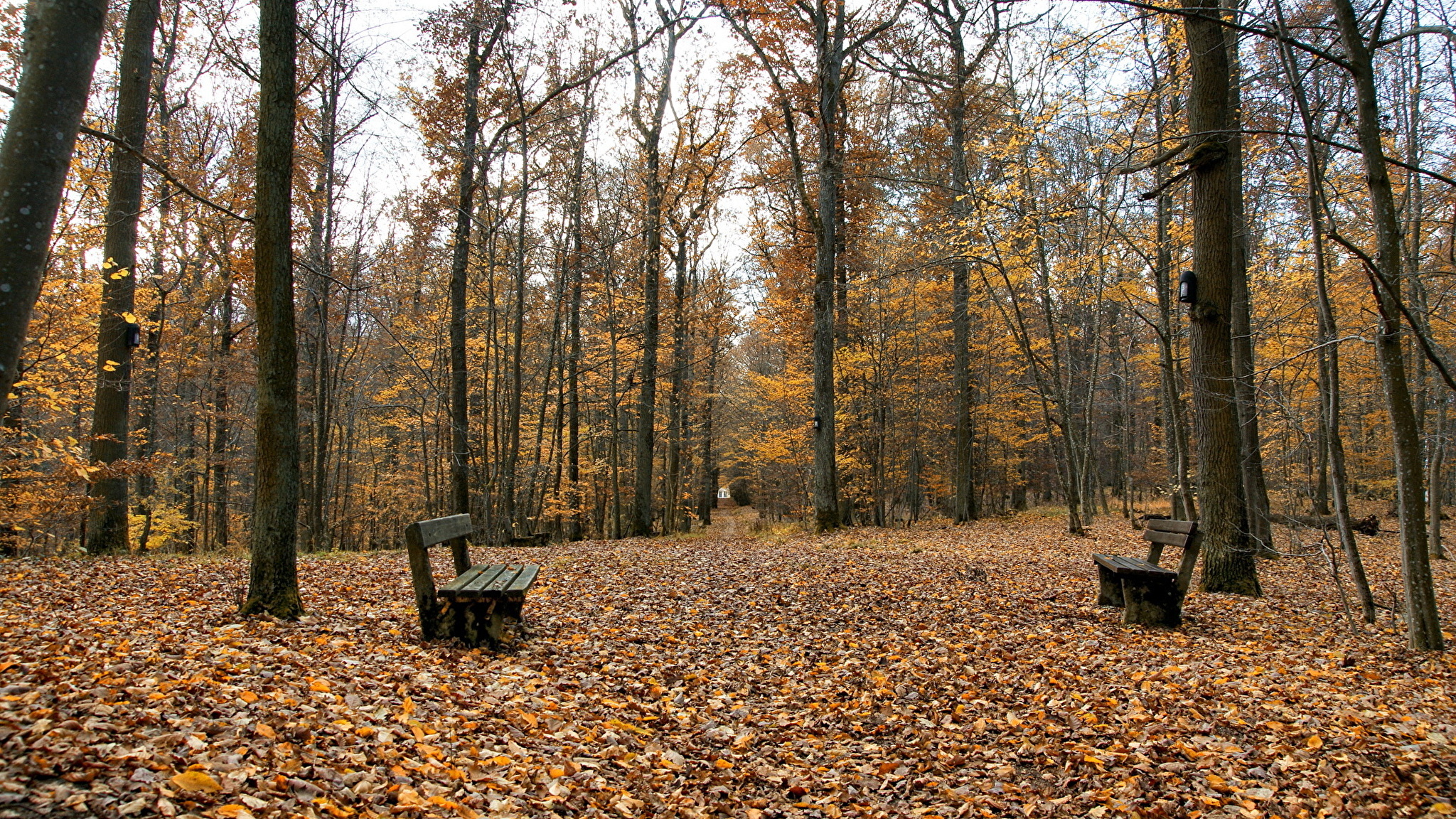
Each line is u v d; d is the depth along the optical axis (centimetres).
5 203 252
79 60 271
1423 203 1209
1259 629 656
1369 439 2078
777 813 344
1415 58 1101
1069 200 1410
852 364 1931
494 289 2047
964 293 1853
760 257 2178
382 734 346
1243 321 1138
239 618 538
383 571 890
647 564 1015
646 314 1947
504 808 304
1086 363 2509
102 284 907
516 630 601
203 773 266
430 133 1492
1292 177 1050
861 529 1750
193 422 1941
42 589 645
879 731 445
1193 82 835
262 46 549
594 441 2834
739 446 3788
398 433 2703
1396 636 624
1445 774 352
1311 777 357
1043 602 768
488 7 1388
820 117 1605
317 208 1503
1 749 254
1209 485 855
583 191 2045
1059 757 397
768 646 612
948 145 1808
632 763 379
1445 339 1421
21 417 1100
